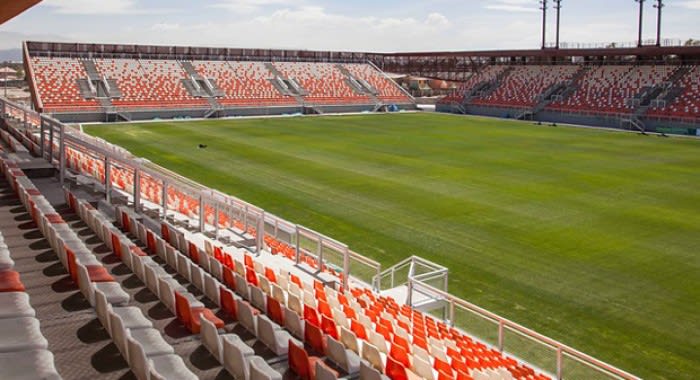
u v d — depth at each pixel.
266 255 16.20
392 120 64.50
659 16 62.97
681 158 40.59
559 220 24.69
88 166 20.55
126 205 16.23
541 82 70.69
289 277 13.91
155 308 9.07
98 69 66.25
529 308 16.12
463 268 19.08
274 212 25.69
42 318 7.70
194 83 68.94
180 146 43.16
